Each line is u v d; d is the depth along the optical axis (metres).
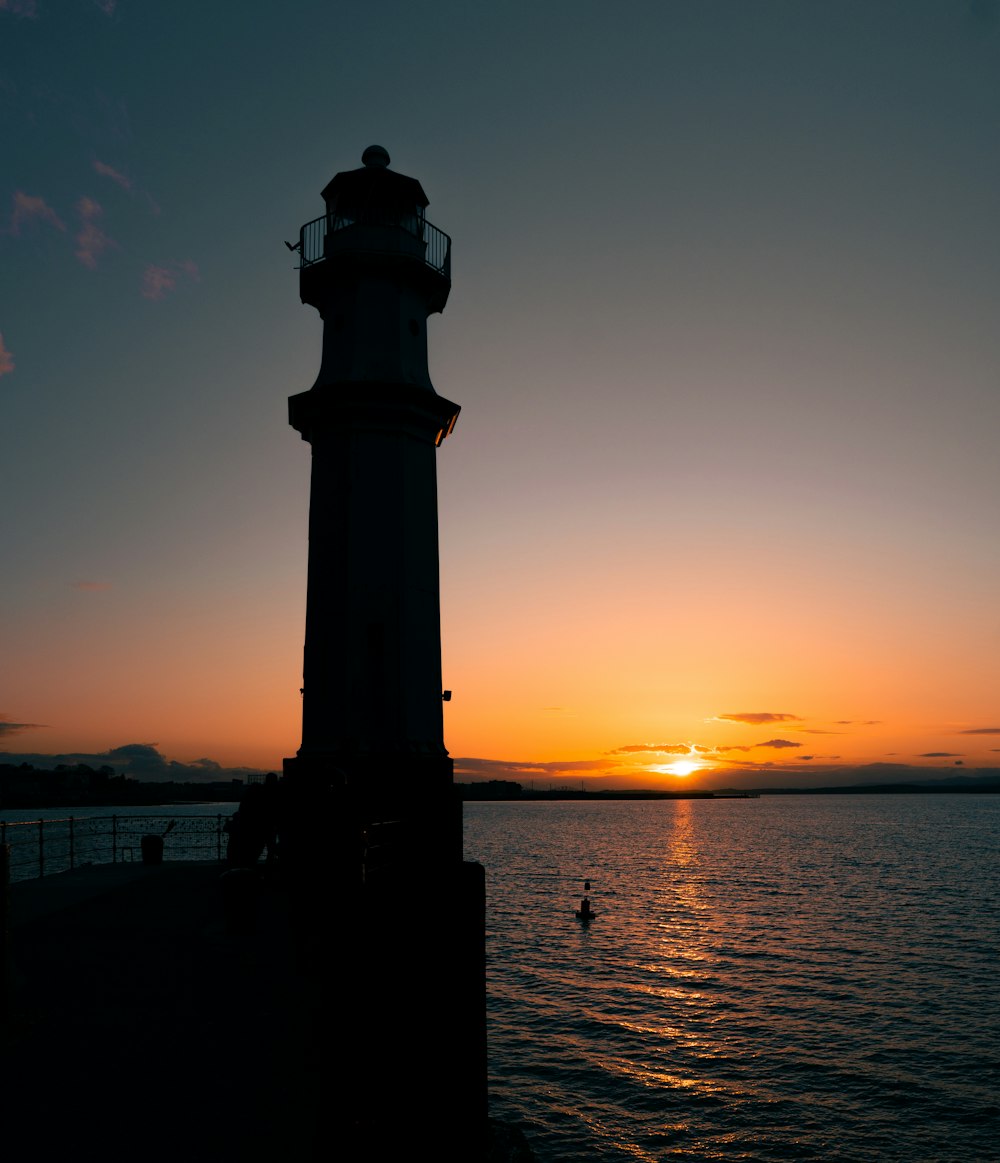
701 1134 24.73
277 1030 7.50
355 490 20.05
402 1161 9.05
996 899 71.75
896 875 92.88
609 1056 31.22
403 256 21.36
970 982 41.41
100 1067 6.62
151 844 22.78
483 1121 11.04
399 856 14.30
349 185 22.20
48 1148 5.26
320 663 19.75
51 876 19.73
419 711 19.73
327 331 22.06
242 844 16.19
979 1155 23.44
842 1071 29.52
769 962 46.59
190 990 8.73
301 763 18.70
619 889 81.75
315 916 12.88
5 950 7.89
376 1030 8.72
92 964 9.88
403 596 19.83
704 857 121.25
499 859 119.94
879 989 40.28
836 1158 23.28
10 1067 6.63
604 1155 23.41
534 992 40.34
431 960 11.00
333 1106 6.29
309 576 20.42
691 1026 34.75
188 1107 5.89
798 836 177.62
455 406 21.53
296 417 20.92
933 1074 29.17
